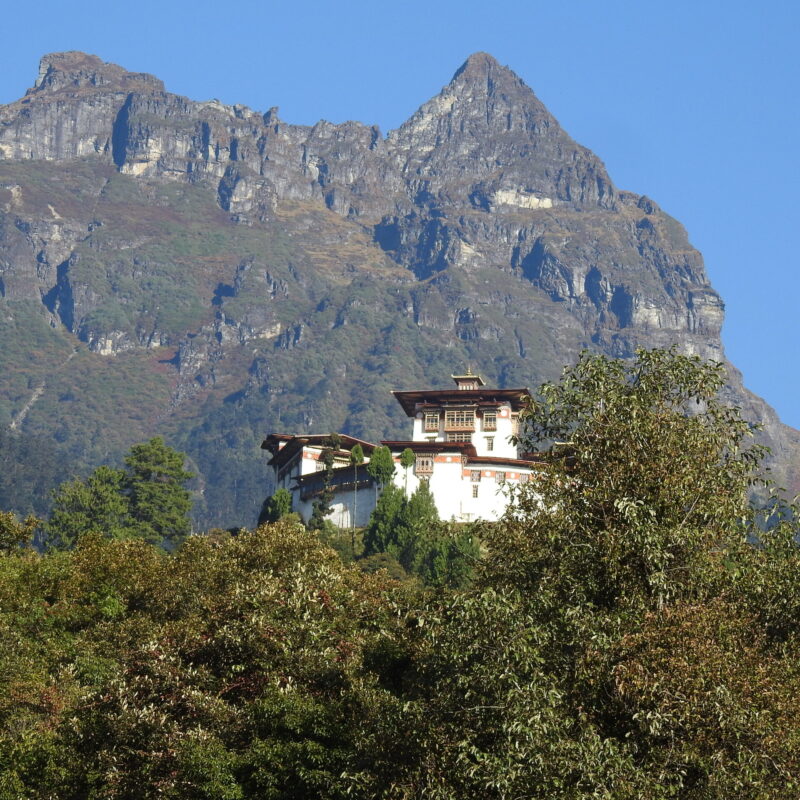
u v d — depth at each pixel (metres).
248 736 76.75
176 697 79.06
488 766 57.47
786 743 58.69
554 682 60.81
